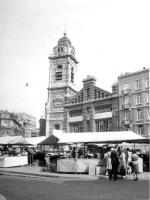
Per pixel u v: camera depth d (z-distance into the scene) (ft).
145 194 45.96
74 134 103.09
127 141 96.89
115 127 218.79
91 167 81.25
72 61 313.12
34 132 576.20
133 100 209.77
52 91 299.17
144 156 95.91
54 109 290.76
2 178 71.82
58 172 85.35
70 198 42.11
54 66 307.99
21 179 69.87
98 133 102.53
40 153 121.08
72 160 84.07
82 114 252.21
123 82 219.82
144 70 205.57
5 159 105.91
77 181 66.18
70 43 315.37
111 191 49.42
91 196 44.01
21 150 177.68
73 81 311.27
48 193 47.11
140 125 202.18
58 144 112.57
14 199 41.29
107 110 232.12
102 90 239.50
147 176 77.82
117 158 69.77
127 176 77.36
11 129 403.95
